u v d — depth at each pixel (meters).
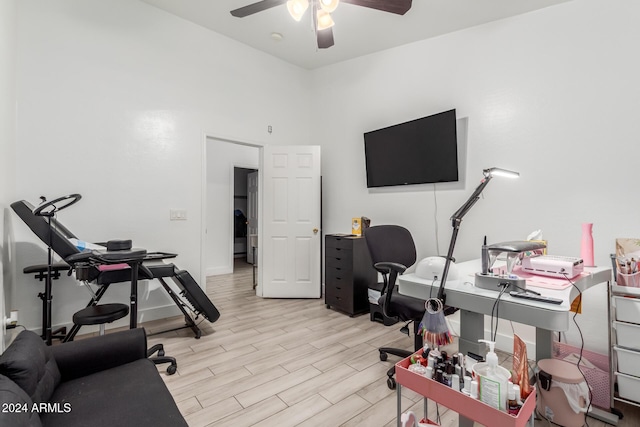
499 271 1.46
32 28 2.43
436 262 1.50
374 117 3.59
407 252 2.46
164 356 2.21
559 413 1.55
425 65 3.11
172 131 3.16
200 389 1.87
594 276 1.60
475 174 2.73
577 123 2.22
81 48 2.65
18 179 2.38
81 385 1.25
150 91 3.02
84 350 1.37
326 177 4.13
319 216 3.91
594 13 2.16
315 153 3.90
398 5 1.99
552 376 1.57
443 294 1.33
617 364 1.67
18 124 2.37
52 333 2.48
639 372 1.59
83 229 2.66
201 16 3.16
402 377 1.19
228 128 3.58
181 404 1.72
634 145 2.02
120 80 2.85
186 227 3.26
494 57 2.63
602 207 2.13
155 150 3.05
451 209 2.89
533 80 2.42
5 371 0.97
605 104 2.12
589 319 2.17
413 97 3.21
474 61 2.75
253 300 3.78
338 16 2.85
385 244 2.35
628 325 1.63
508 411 0.95
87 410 1.08
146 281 3.03
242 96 3.69
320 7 2.07
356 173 3.78
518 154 2.48
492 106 2.63
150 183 3.03
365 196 3.67
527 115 2.44
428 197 3.06
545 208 2.35
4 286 2.02
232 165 5.46
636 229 2.01
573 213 2.23
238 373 2.05
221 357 2.28
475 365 1.10
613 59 2.09
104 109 2.77
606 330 2.10
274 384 1.93
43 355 1.18
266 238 3.88
